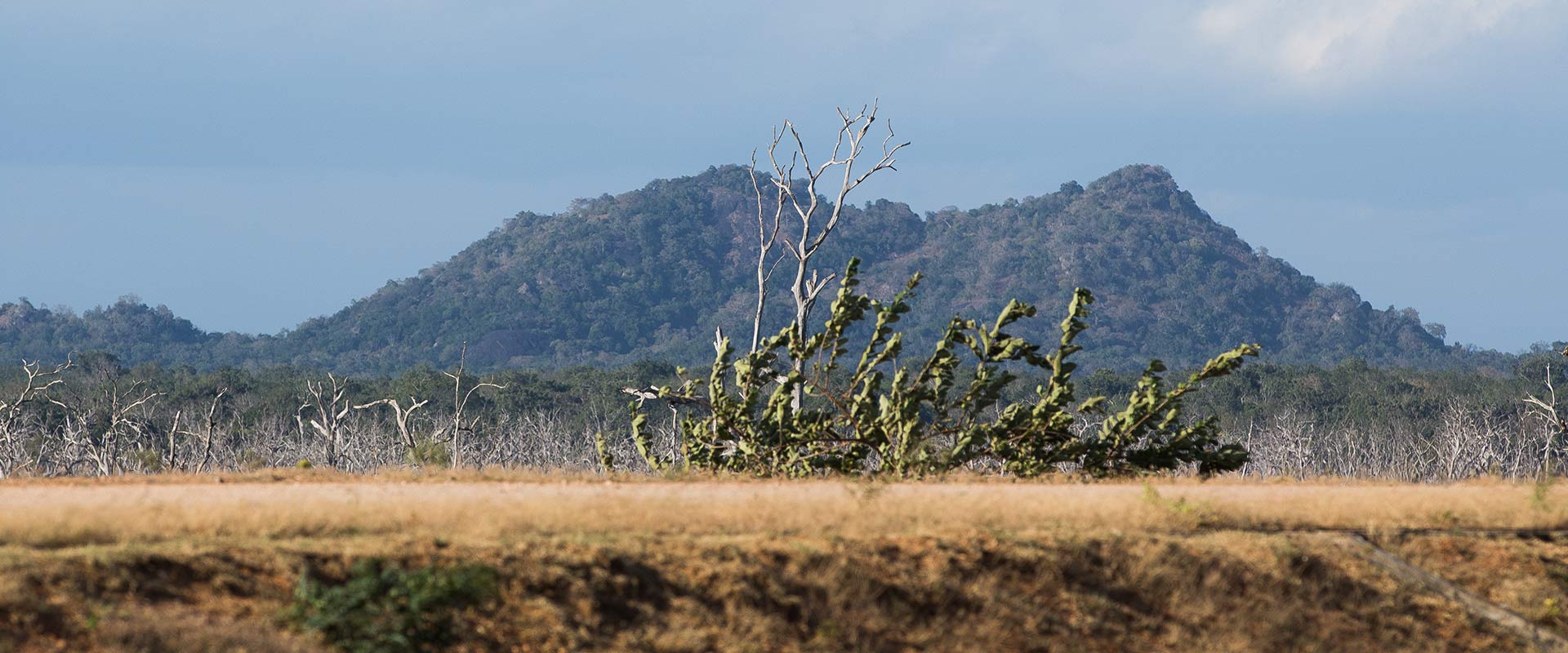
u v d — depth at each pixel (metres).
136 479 26.44
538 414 109.75
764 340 37.72
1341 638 20.53
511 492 24.84
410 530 19.83
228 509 20.44
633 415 39.12
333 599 16.84
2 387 111.69
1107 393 130.50
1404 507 25.27
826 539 20.64
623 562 18.98
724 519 21.55
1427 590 21.88
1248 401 133.00
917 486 27.16
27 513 19.64
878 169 50.53
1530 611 21.77
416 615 16.95
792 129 50.97
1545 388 127.94
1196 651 19.80
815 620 18.88
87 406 100.69
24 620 15.27
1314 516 24.31
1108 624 20.05
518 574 18.17
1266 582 21.34
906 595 19.67
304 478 27.31
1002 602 19.91
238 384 125.56
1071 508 23.72
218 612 16.48
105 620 15.52
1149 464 35.19
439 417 107.38
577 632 17.50
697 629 18.11
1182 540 22.20
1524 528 24.72
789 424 35.16
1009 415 34.53
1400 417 120.88
